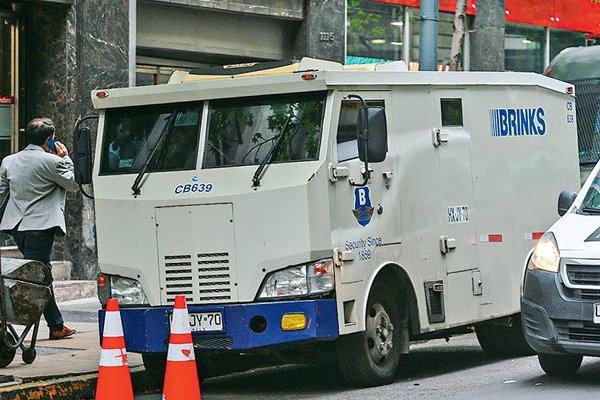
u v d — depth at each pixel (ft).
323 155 50.67
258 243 50.93
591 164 91.97
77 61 90.89
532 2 136.15
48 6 90.38
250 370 63.62
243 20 106.42
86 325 72.18
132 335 52.65
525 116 64.64
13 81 90.38
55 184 62.80
